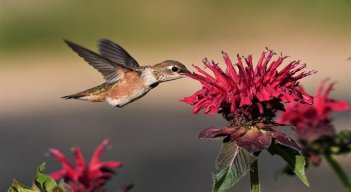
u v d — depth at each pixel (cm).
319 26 3020
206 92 515
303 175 509
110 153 1728
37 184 504
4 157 1734
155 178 1517
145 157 1677
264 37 3086
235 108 515
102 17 3177
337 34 2936
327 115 655
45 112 2291
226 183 502
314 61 2611
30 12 3186
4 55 3083
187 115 2112
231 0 3225
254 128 517
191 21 3189
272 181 1314
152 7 3238
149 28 3203
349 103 2009
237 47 3047
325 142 650
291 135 1175
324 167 1348
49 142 1867
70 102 2409
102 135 1909
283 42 2980
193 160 1631
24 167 1656
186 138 1841
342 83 2223
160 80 700
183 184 1466
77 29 3183
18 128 2077
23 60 3061
